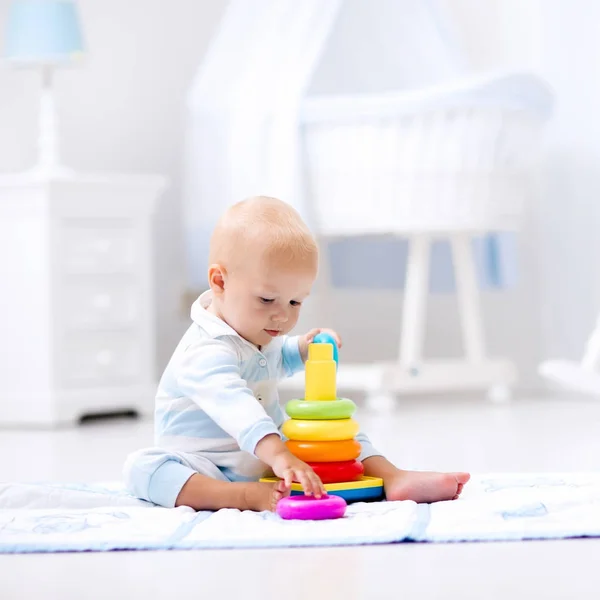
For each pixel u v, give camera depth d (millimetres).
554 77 4465
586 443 2814
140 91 4688
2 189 3791
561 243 4430
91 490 1928
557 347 4453
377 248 4730
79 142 4594
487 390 4551
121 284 3928
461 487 1743
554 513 1581
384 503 1677
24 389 3783
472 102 3688
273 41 3918
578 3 4363
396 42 4363
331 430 1692
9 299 3814
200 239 4184
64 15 3891
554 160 4457
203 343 1757
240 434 1630
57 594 1217
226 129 4062
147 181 3938
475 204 3785
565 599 1157
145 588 1232
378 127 3803
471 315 4105
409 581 1240
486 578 1251
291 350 1877
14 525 1564
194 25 4762
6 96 4508
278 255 1715
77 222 3818
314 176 3904
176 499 1713
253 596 1187
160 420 1826
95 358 3867
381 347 4770
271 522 1553
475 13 4750
